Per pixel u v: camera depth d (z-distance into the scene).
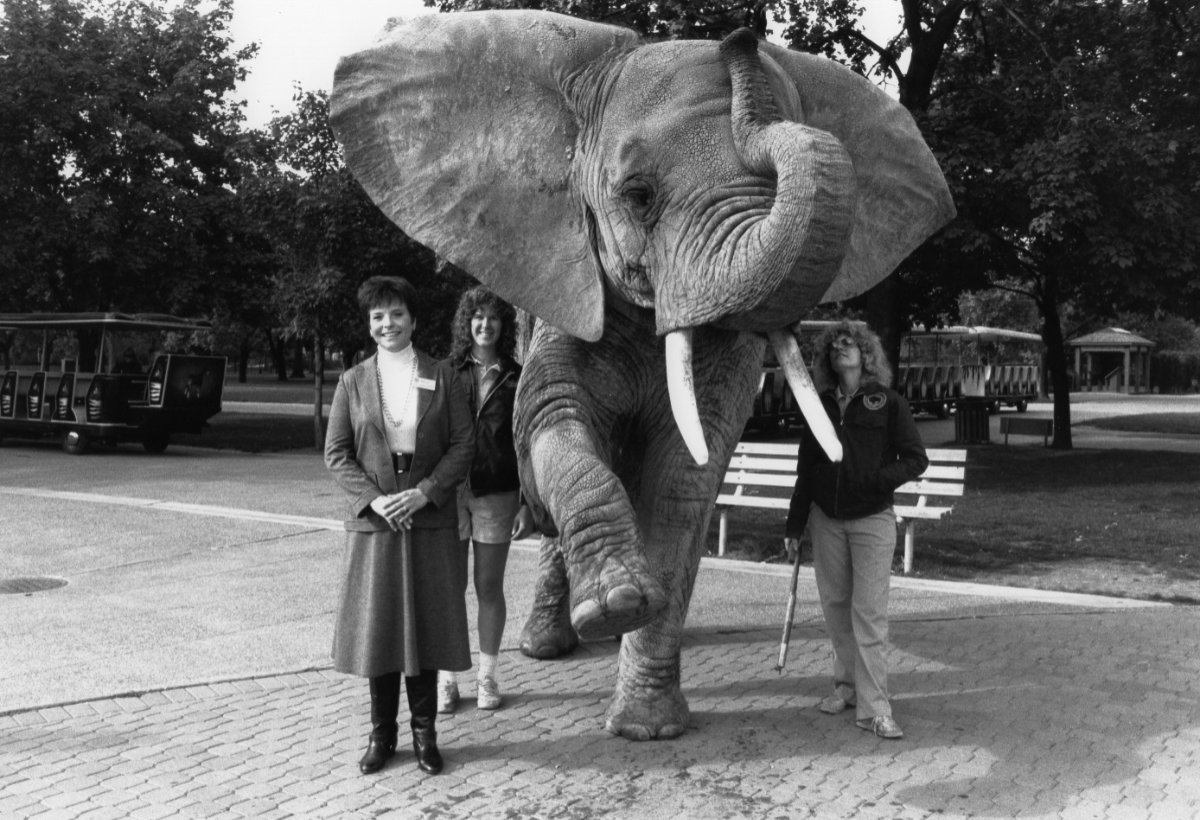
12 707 5.04
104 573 8.24
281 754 4.48
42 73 20.59
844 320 4.84
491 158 4.40
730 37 3.74
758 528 10.69
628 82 4.08
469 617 6.91
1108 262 13.64
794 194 3.23
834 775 4.23
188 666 5.76
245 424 26.20
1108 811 3.88
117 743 4.61
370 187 4.53
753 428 24.89
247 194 18.02
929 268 16.88
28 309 24.84
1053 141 13.18
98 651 6.06
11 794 4.05
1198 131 14.41
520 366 5.34
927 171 4.92
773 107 3.70
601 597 3.65
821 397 4.82
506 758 4.43
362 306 4.35
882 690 4.69
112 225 21.48
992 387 35.44
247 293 23.52
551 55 4.37
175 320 19.28
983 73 16.58
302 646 6.14
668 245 3.76
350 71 4.58
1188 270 13.67
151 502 12.14
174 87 23.09
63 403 19.16
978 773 4.24
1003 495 13.42
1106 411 37.50
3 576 8.14
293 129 17.75
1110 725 4.79
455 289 18.06
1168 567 8.76
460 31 4.52
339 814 3.89
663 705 4.68
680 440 4.53
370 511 4.20
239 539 9.66
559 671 5.72
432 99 4.49
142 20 23.69
